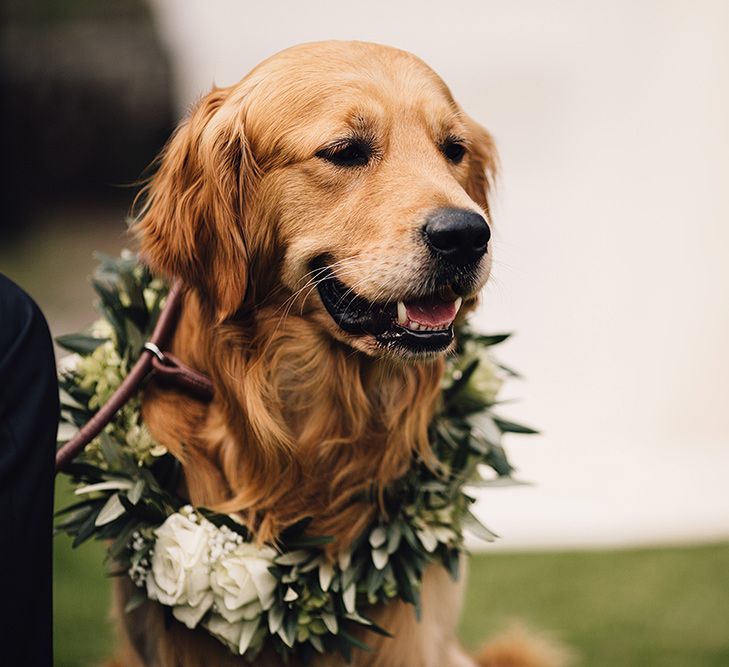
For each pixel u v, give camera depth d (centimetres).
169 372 235
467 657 299
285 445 237
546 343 670
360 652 244
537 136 922
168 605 233
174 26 1245
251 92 238
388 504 243
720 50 604
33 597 151
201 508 231
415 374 242
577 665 352
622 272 629
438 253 221
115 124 1225
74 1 1241
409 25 1020
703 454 557
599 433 574
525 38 938
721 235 605
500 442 256
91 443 240
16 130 1200
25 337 153
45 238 1076
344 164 230
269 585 228
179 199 244
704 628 382
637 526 475
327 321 236
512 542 461
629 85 644
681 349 604
